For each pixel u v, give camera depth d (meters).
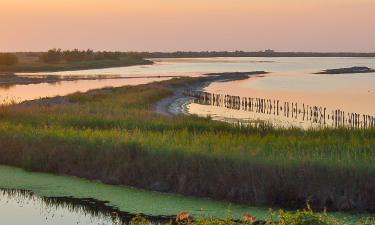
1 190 23.22
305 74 169.88
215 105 70.50
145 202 21.22
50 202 21.59
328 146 23.55
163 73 163.50
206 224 12.73
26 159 26.80
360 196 19.95
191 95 80.88
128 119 34.44
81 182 24.34
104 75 148.25
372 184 20.02
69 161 25.94
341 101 78.94
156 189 22.75
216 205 20.64
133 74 155.25
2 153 27.95
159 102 67.50
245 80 136.25
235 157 21.77
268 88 107.06
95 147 25.69
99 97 62.22
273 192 20.53
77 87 100.31
